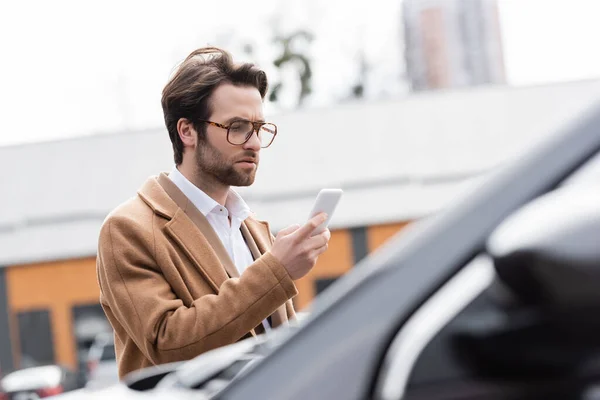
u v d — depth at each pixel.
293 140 21.25
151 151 21.69
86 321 21.72
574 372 1.18
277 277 2.62
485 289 1.22
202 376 1.55
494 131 21.27
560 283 1.09
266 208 21.16
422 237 1.28
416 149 21.23
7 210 21.67
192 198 2.94
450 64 47.91
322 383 1.22
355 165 21.23
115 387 1.83
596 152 1.27
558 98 21.25
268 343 1.58
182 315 2.61
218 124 2.91
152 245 2.75
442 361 1.21
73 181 21.69
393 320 1.23
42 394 17.38
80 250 21.64
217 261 2.83
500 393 1.19
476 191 1.30
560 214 1.11
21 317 21.73
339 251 21.22
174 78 2.96
